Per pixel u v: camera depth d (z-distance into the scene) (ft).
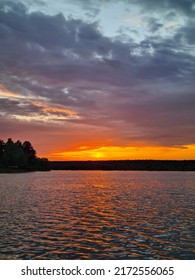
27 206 154.40
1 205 157.38
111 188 313.73
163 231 96.73
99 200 190.39
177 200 194.80
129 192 262.47
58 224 106.63
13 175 602.03
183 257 70.49
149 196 223.51
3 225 103.24
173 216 127.24
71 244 79.51
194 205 167.53
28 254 71.10
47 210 140.97
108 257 70.18
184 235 90.94
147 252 73.87
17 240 82.53
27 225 103.86
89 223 109.50
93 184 387.75
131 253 73.00
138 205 165.68
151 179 581.12
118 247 77.51
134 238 86.79
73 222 111.04
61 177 599.57
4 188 276.41
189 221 115.24
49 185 336.29
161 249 76.23
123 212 138.10
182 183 427.74
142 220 116.98
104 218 120.88
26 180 425.28
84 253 72.54
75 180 493.36
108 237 87.66
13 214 127.75
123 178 635.66
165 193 253.03
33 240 82.84
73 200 188.14
